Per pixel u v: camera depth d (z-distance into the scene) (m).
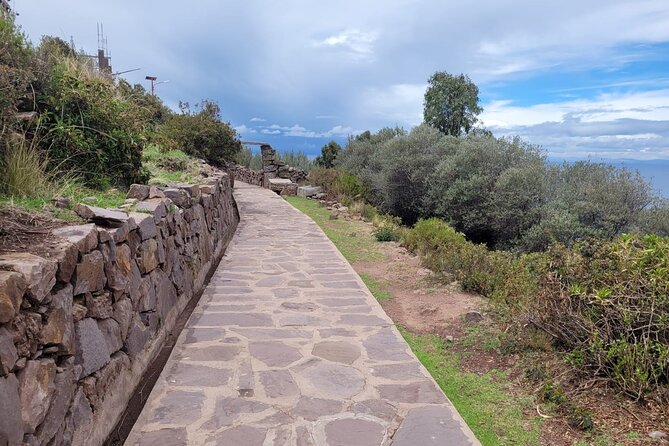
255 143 23.36
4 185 3.56
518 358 3.98
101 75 6.40
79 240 2.61
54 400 2.20
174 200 5.35
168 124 17.48
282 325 4.72
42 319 2.18
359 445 2.76
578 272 4.07
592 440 2.85
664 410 3.03
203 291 5.91
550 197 14.97
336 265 7.37
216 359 3.89
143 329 3.74
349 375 3.66
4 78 3.89
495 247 15.06
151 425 2.92
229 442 2.76
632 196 13.46
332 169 22.30
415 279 6.72
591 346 3.44
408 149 19.14
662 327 3.31
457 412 3.16
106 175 5.39
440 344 4.44
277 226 11.18
